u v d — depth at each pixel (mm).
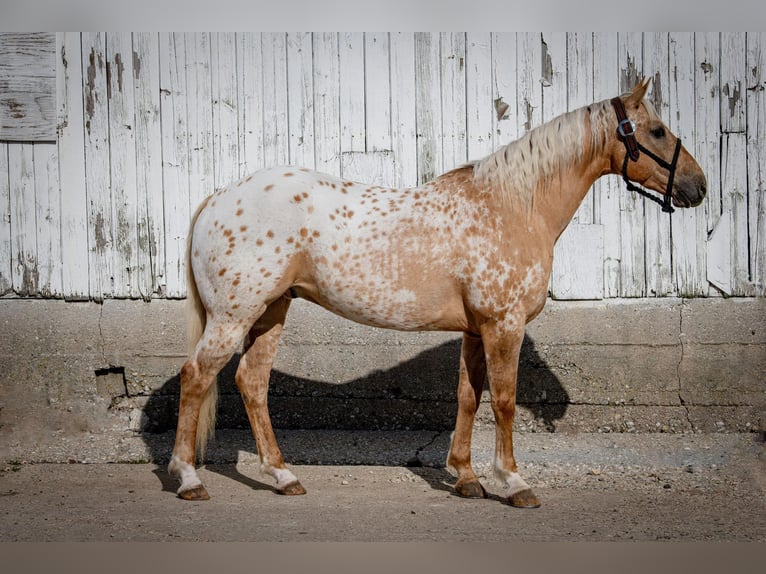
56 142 5355
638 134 3971
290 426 5277
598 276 5312
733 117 5312
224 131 5375
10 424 5168
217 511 3736
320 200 3840
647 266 5320
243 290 3781
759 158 5312
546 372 5262
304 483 4285
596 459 4594
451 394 5230
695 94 5309
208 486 4211
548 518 3646
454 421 5234
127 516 3650
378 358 5250
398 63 5348
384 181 5371
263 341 4109
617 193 5316
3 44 5316
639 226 5316
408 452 4754
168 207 5379
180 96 5355
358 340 5266
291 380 5254
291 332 5273
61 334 5324
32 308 5340
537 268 3818
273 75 5348
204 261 3844
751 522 3613
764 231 5297
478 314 3811
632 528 3512
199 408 3930
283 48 5344
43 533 3400
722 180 5312
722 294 5301
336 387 5250
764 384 5219
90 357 5316
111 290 5375
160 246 5375
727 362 5242
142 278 5371
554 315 5297
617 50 5312
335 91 5359
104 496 4008
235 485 4234
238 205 3816
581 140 3949
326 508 3801
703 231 5309
